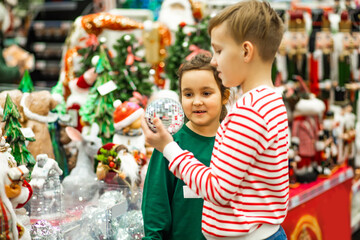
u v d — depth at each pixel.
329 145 2.93
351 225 3.55
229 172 1.08
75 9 4.59
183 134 1.42
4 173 1.15
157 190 1.36
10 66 3.62
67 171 1.94
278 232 1.20
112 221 1.53
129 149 1.89
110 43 2.88
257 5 1.16
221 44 1.16
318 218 2.71
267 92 1.15
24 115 1.77
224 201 1.10
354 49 3.40
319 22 3.29
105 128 1.96
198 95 1.37
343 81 3.32
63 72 2.31
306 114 2.73
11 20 4.29
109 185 1.68
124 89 2.21
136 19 3.10
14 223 1.17
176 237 1.38
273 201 1.16
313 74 3.09
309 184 2.71
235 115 1.11
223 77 1.19
